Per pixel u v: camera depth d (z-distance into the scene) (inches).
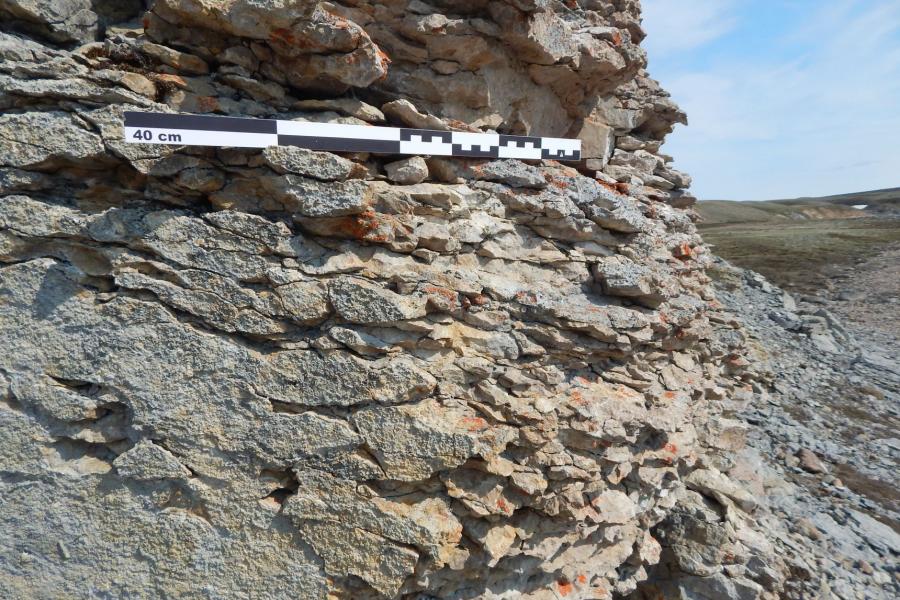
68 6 19.3
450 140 21.4
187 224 19.0
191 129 18.1
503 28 21.8
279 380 19.3
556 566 22.2
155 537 19.3
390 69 22.2
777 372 59.3
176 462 19.1
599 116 29.6
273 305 19.1
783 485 36.9
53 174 18.9
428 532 18.9
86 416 19.1
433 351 20.3
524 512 21.6
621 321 23.1
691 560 27.3
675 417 25.2
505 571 21.3
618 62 25.2
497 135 22.2
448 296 20.2
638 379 24.5
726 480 29.6
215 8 17.8
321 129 19.3
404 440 19.3
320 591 19.3
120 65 18.6
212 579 19.4
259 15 18.0
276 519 19.3
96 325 19.0
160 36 18.9
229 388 19.2
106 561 19.4
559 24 22.9
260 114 19.8
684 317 26.5
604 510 22.9
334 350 19.4
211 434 19.2
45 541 19.3
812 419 49.1
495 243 22.2
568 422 21.9
